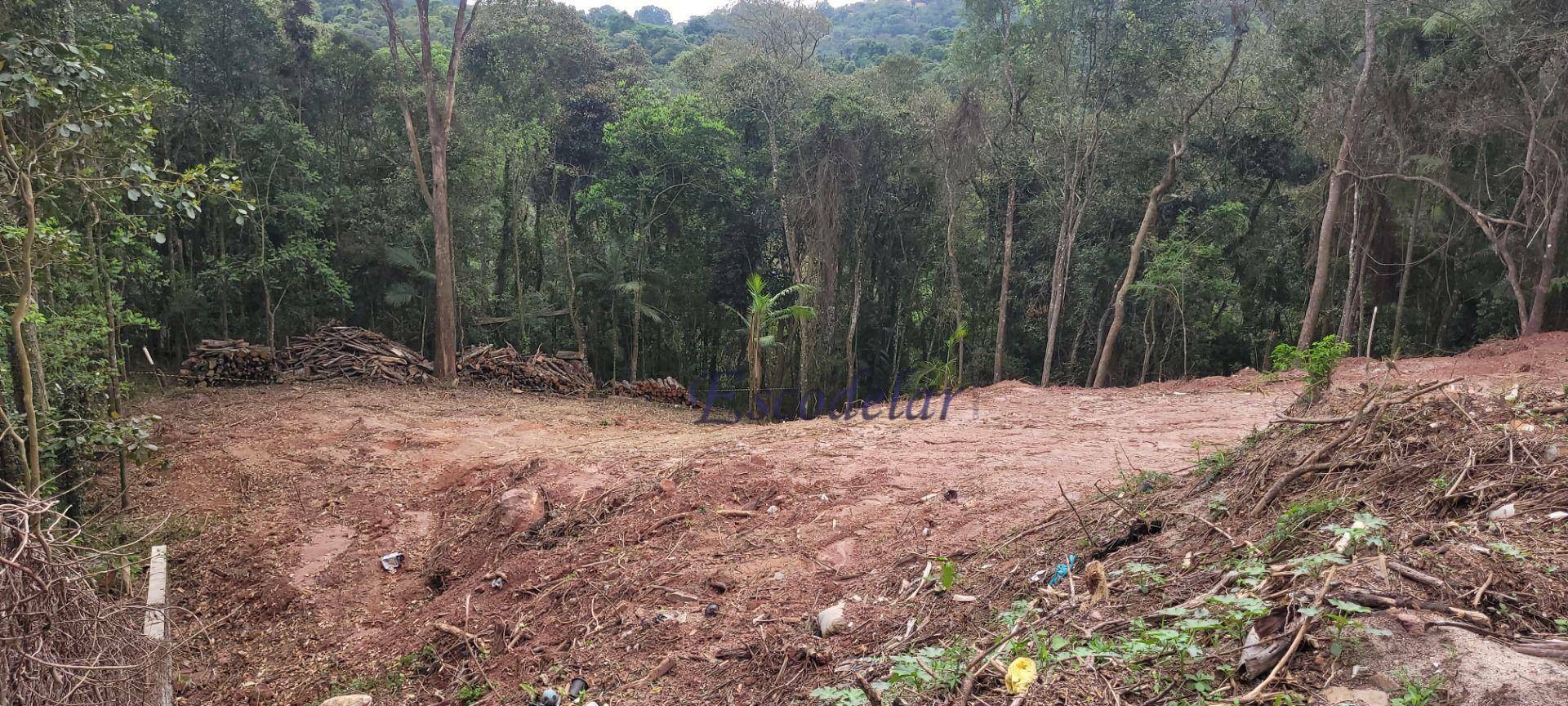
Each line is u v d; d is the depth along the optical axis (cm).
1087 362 2659
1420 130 1812
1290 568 287
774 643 409
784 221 2411
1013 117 2266
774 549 535
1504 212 1908
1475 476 335
